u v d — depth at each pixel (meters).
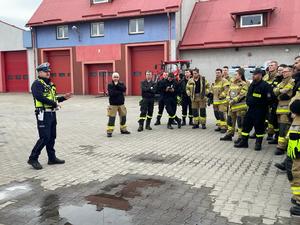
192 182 5.77
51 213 4.59
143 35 25.95
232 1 26.52
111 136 10.02
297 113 4.57
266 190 5.37
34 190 5.49
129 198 5.08
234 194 5.21
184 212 4.58
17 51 31.64
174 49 24.89
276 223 4.24
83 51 28.28
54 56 29.89
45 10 30.02
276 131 8.64
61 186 5.66
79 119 13.91
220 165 6.79
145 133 10.50
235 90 8.88
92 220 4.36
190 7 27.11
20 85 32.09
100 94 28.05
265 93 7.67
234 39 23.72
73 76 28.91
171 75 11.04
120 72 27.08
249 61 23.56
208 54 24.78
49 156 7.02
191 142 9.05
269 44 22.53
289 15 23.28
